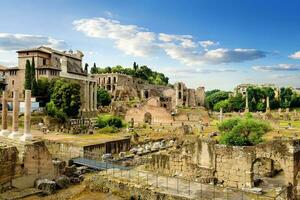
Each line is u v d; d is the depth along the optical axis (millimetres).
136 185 42906
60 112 95875
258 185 43844
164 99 181375
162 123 129500
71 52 148500
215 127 111000
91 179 47406
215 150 45500
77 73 135375
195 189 41344
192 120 132000
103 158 63781
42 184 46844
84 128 94688
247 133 59062
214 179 44812
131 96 193500
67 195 45250
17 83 116875
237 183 43562
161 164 50312
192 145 47531
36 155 49500
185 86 182125
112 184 44812
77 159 60656
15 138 52500
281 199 37281
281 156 41031
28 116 51406
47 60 122188
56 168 52469
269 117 135875
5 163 45594
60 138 76625
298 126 105812
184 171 47812
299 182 41906
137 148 78625
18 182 46969
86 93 131000
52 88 106250
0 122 85875
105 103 169625
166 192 40031
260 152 42312
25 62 116500
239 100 197750
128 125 109562
